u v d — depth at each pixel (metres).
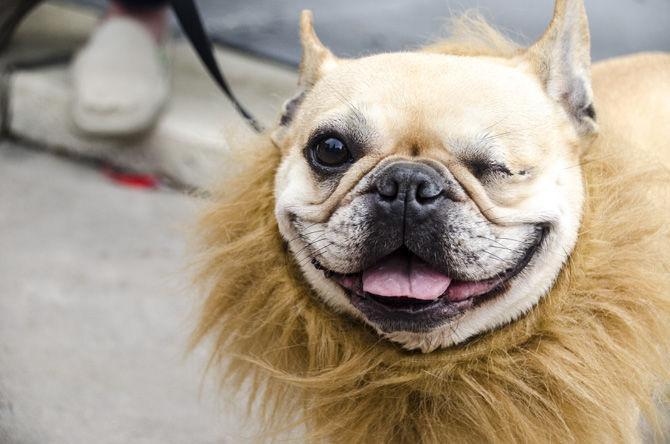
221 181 0.73
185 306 1.01
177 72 1.49
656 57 0.89
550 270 0.63
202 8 1.73
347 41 1.50
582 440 0.64
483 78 0.63
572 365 0.63
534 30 1.43
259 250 0.68
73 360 0.97
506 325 0.64
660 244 0.65
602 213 0.64
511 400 0.64
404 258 0.62
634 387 0.64
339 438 0.68
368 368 0.65
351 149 0.63
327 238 0.62
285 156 0.68
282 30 1.63
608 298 0.64
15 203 1.27
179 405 0.91
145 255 1.16
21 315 1.03
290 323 0.67
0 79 1.43
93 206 1.27
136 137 1.33
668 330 0.65
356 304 0.63
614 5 1.79
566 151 0.65
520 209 0.61
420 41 1.27
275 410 0.70
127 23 1.36
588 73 0.65
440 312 0.61
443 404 0.65
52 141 1.41
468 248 0.60
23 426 0.86
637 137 0.75
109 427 0.88
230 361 0.72
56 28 1.65
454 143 0.61
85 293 1.07
